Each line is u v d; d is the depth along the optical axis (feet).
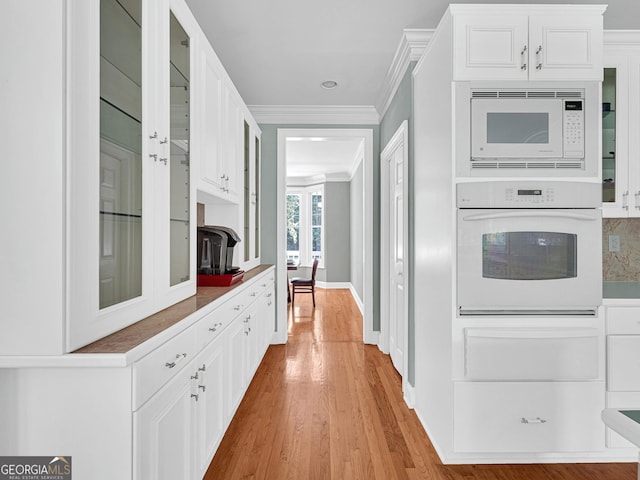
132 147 4.20
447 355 6.19
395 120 10.41
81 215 3.28
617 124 7.22
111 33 3.81
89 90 3.36
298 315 18.07
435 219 6.82
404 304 8.91
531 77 5.94
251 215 11.34
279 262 13.07
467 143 5.97
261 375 10.23
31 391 3.28
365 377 10.11
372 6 7.28
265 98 12.07
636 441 2.51
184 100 5.83
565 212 5.86
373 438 7.09
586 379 6.00
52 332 3.10
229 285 7.32
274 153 13.05
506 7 5.90
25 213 3.08
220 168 7.84
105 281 3.71
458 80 5.94
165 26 4.99
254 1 7.13
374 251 13.03
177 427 4.33
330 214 26.32
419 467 6.21
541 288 5.93
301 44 8.71
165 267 4.97
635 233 8.29
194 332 4.87
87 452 3.30
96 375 3.29
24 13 3.06
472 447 5.99
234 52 9.10
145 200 4.42
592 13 5.95
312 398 8.80
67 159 3.11
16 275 3.09
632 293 6.58
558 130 5.98
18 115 3.08
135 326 4.05
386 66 9.82
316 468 6.16
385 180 12.11
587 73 5.97
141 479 3.43
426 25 7.93
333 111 12.80
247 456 6.48
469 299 5.95
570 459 6.31
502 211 5.90
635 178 7.23
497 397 5.98
